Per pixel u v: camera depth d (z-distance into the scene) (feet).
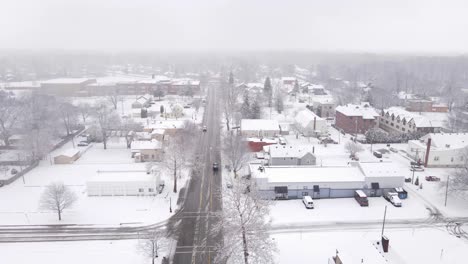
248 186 196.95
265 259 137.18
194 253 166.81
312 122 364.79
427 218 201.05
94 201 219.61
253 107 416.87
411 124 354.33
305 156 274.77
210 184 243.19
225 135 357.41
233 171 264.11
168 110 444.55
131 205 214.28
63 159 288.10
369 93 504.84
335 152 310.86
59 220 196.03
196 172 262.88
